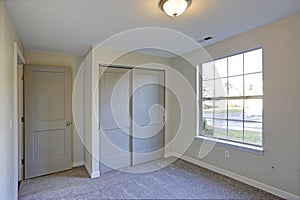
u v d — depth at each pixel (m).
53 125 3.43
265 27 2.52
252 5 1.96
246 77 2.90
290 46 2.29
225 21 2.34
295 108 2.27
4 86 1.82
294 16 2.24
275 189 2.46
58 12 2.02
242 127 2.96
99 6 1.91
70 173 3.37
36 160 3.25
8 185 2.00
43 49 3.37
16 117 2.33
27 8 1.92
